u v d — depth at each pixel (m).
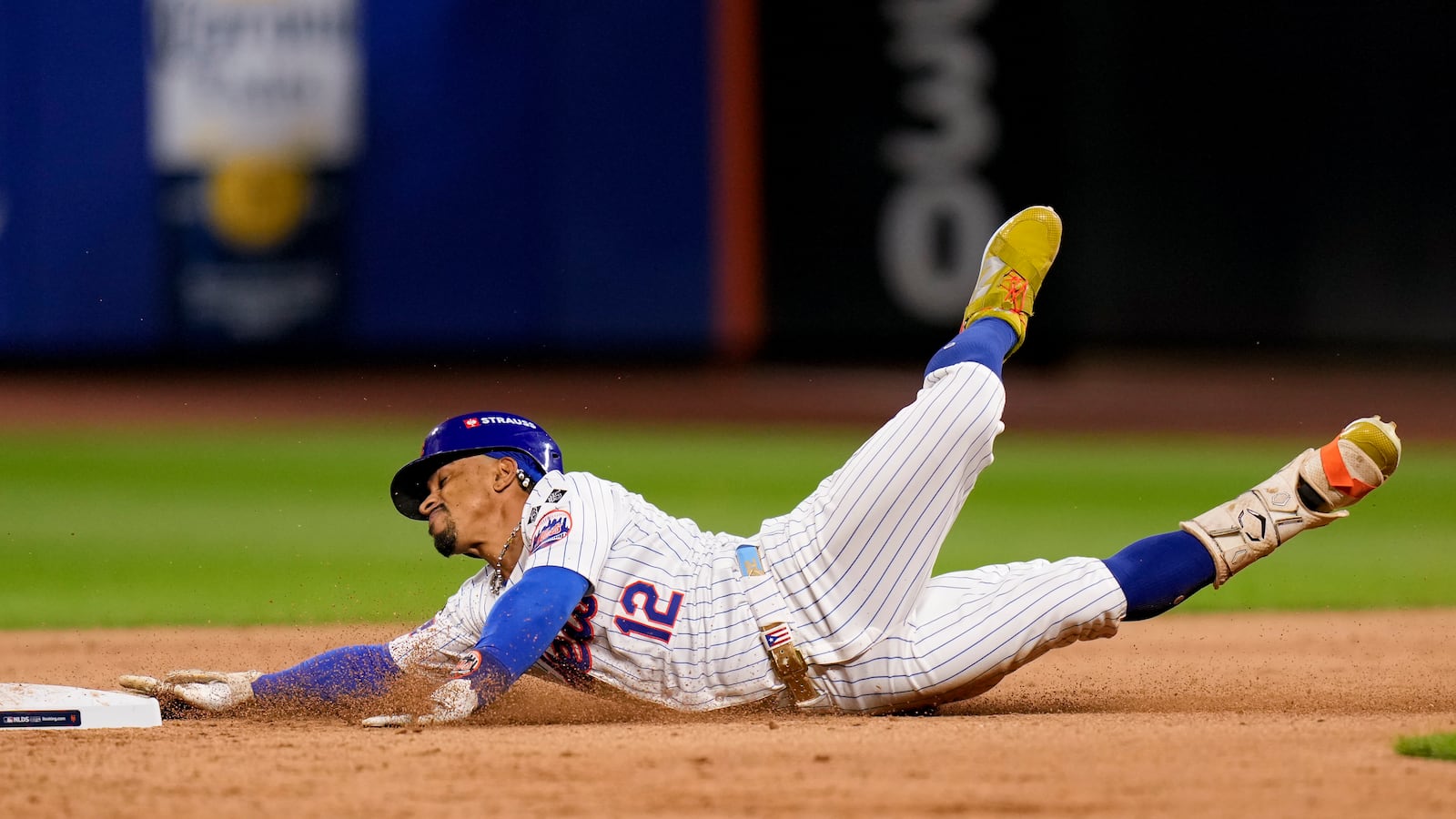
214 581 26.86
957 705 14.66
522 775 10.53
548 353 61.22
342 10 59.19
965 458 12.94
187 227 59.97
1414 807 9.52
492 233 60.44
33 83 59.22
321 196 59.94
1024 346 65.88
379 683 13.79
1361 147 66.88
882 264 61.97
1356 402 61.84
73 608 24.25
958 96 61.81
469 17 59.59
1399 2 66.19
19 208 59.69
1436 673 17.70
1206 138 66.06
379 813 9.59
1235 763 10.80
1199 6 65.44
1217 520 13.39
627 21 60.22
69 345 60.47
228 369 61.44
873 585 12.85
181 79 59.34
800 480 40.78
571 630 13.04
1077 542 31.41
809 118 61.34
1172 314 66.69
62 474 41.69
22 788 10.37
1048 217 14.73
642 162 60.81
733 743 11.54
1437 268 67.50
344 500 37.59
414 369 61.50
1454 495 40.69
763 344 62.00
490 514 13.38
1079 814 9.41
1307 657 19.44
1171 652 20.19
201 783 10.46
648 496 37.66
